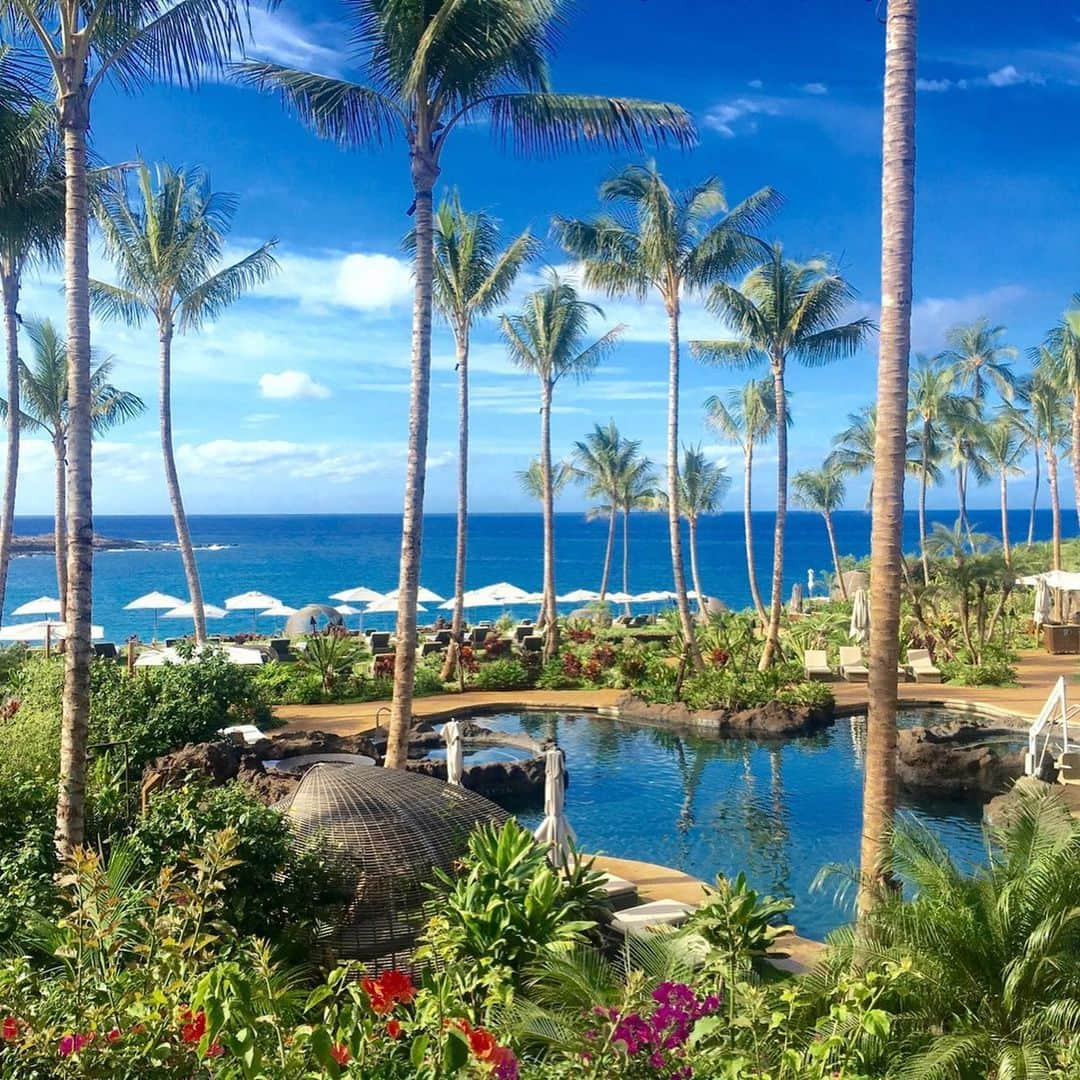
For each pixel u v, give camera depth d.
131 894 5.52
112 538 171.38
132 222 23.36
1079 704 21.44
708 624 32.81
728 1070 4.24
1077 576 31.38
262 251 24.41
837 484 48.59
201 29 8.84
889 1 7.72
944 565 27.75
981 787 16.06
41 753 10.51
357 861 7.77
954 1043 5.30
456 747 14.75
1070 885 6.02
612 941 8.88
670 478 24.69
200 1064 3.67
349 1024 3.50
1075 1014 5.50
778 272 24.31
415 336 13.73
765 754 18.50
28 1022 3.75
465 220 25.19
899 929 6.23
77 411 7.97
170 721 15.37
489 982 5.64
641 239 23.77
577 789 16.11
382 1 12.68
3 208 14.40
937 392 39.59
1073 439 38.56
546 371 31.19
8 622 55.56
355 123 14.38
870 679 7.77
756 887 11.40
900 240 7.66
